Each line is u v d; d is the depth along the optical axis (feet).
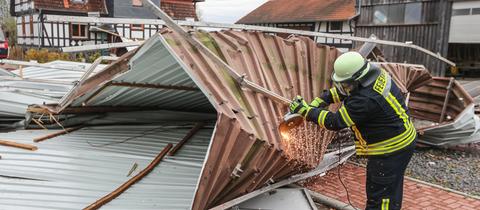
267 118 12.90
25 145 15.51
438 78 27.48
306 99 15.96
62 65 32.07
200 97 19.13
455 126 23.66
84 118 19.12
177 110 21.75
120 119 19.97
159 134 18.45
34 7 67.87
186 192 12.94
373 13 70.03
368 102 10.50
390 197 11.44
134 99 18.33
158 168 14.76
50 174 13.65
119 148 16.42
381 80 10.84
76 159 14.90
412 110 29.50
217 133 10.83
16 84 22.45
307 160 14.15
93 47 14.26
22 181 13.07
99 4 73.15
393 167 11.15
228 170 11.12
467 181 19.49
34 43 73.05
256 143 11.52
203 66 12.38
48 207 11.76
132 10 72.28
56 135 17.35
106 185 13.33
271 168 12.42
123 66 13.44
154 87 16.10
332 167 18.88
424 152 25.14
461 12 64.44
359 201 16.34
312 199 15.85
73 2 71.10
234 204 12.28
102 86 15.19
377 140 11.14
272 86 14.60
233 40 14.69
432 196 17.17
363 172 20.06
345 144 20.49
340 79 10.67
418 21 63.82
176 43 12.23
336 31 80.84
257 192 13.26
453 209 15.88
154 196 12.69
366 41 21.84
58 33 69.05
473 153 25.20
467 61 77.71
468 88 55.42
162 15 11.27
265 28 17.66
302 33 19.22
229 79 12.89
